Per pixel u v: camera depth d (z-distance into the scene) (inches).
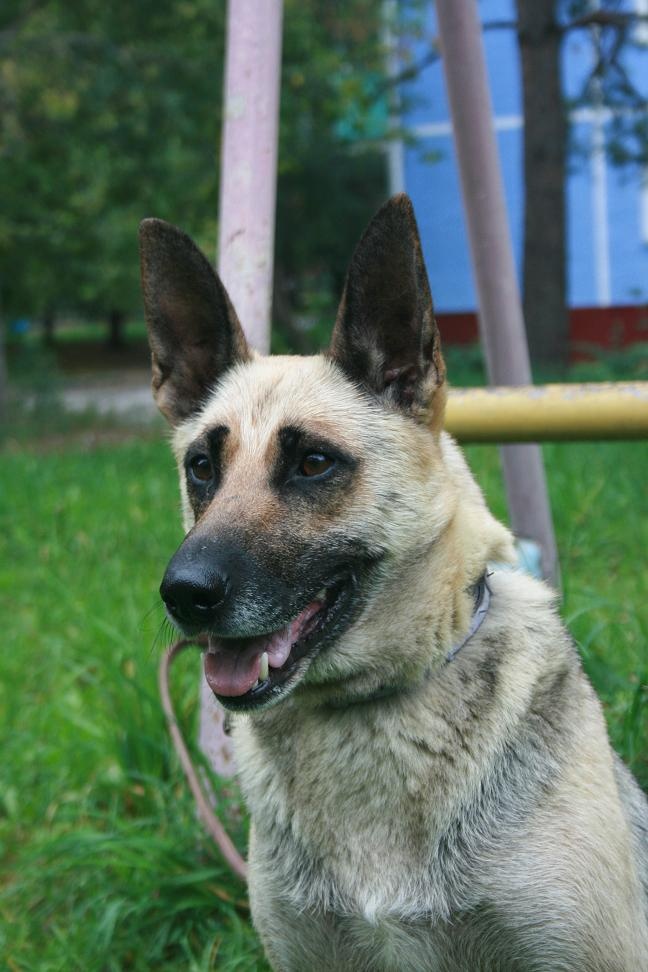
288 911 42.6
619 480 90.1
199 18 185.0
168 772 55.8
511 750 41.5
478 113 55.0
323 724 42.6
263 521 42.1
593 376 169.8
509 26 194.2
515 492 58.0
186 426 47.0
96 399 263.4
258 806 43.2
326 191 274.7
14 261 254.5
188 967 48.1
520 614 43.6
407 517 42.8
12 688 67.1
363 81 210.2
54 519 98.4
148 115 188.1
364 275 43.8
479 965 41.6
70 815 54.2
